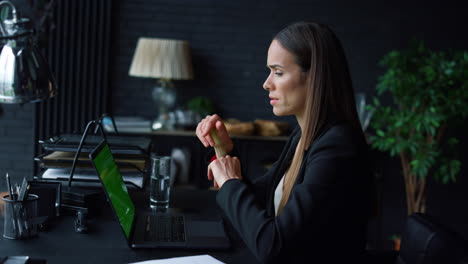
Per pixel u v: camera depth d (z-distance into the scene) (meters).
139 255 1.58
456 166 4.02
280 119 4.57
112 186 1.73
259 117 4.58
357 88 4.56
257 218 1.47
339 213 1.43
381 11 4.51
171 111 4.47
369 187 1.51
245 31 4.52
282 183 1.78
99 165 1.65
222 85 4.55
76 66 4.43
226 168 1.66
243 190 1.55
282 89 1.57
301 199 1.42
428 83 3.88
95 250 1.60
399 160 4.59
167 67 4.10
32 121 4.59
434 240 1.62
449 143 4.17
